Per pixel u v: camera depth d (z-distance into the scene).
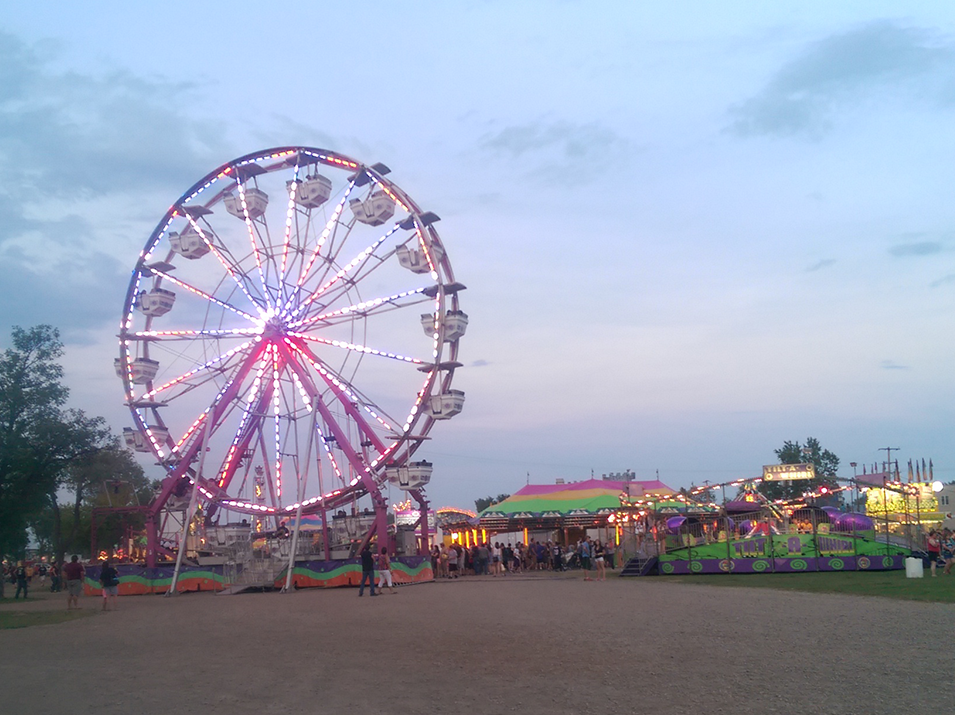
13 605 34.44
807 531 38.06
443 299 39.47
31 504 42.59
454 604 25.33
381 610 24.19
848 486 39.78
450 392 38.69
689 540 40.00
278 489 42.59
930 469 44.12
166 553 42.97
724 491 39.66
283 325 40.88
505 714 9.95
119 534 75.81
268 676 13.04
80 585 31.53
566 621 19.48
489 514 54.06
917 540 37.47
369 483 38.88
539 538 68.88
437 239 41.34
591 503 52.91
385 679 12.44
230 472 42.69
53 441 42.38
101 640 19.33
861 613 19.27
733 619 18.89
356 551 40.16
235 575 38.44
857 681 11.12
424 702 10.77
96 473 60.03
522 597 27.36
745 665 12.62
